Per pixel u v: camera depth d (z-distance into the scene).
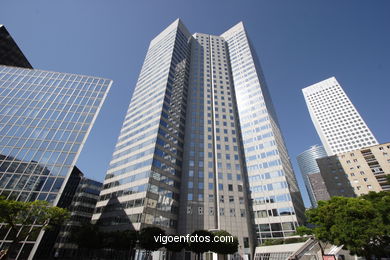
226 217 50.19
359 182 72.88
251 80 83.38
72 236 36.34
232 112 75.25
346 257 28.58
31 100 50.16
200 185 55.59
